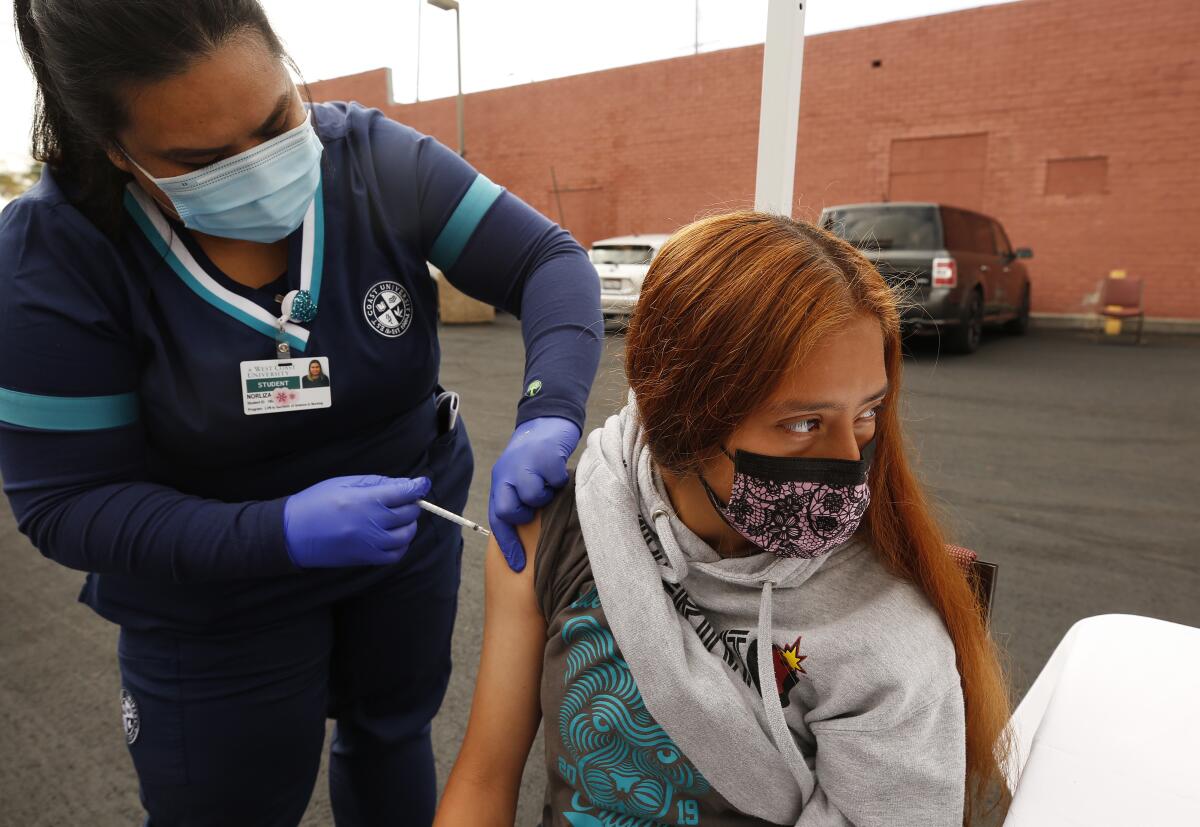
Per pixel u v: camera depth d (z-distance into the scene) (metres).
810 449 0.74
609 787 0.86
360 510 0.94
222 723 1.15
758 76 12.30
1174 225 9.77
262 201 0.92
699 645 0.80
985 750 0.84
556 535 0.92
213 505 0.97
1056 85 10.16
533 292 1.21
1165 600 2.67
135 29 0.74
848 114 11.73
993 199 10.84
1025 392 6.07
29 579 3.15
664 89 13.27
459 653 2.50
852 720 0.74
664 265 0.77
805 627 0.78
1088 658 1.02
